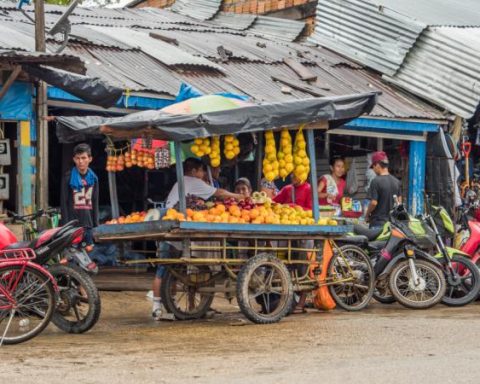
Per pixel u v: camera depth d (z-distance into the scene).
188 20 20.53
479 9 20.81
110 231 9.92
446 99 17.05
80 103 13.11
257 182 10.91
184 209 9.59
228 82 15.05
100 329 9.81
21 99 12.35
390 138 16.73
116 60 14.45
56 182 15.93
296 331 9.29
